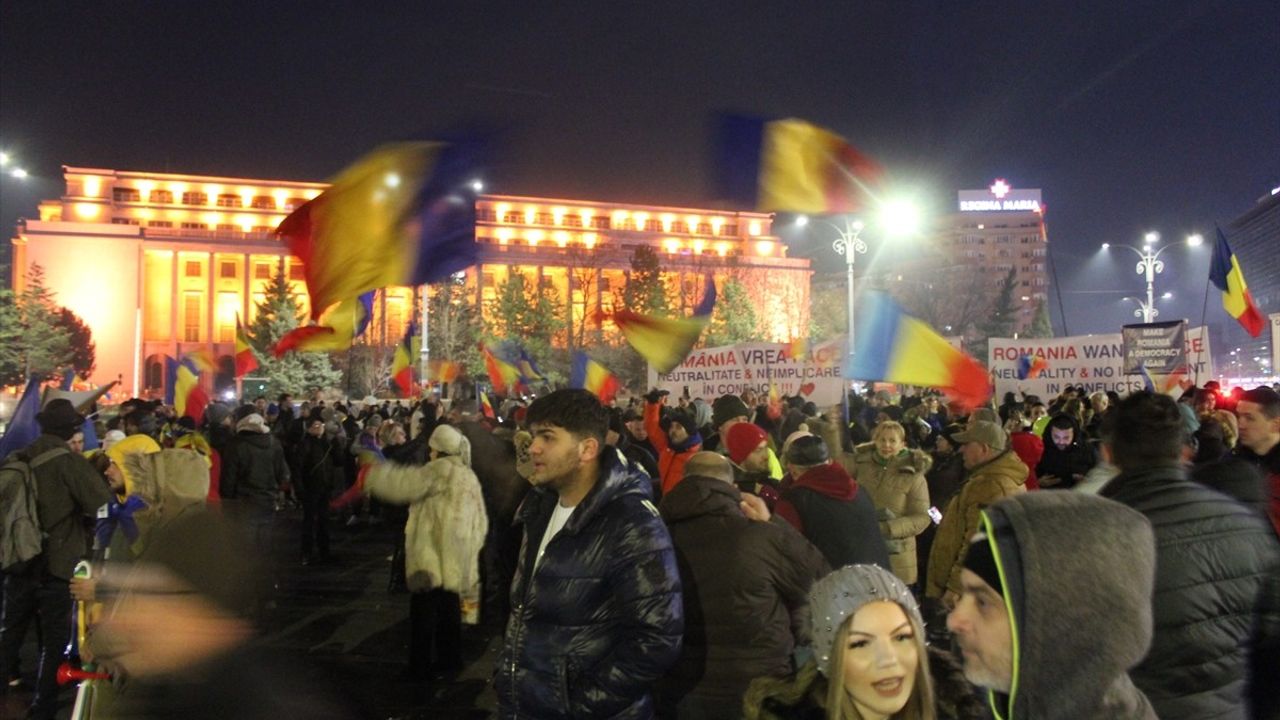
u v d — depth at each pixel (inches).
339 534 566.3
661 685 144.4
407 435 574.2
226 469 374.0
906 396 702.5
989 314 3142.2
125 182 3577.8
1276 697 94.6
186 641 87.9
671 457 266.8
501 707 127.5
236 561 91.4
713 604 141.6
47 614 225.6
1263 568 98.0
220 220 3619.6
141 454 176.4
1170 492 103.1
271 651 94.0
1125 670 57.7
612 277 3243.1
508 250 3152.1
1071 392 475.8
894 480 247.9
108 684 98.3
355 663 286.8
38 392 296.8
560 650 120.5
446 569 271.0
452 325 2042.3
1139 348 573.6
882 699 86.5
